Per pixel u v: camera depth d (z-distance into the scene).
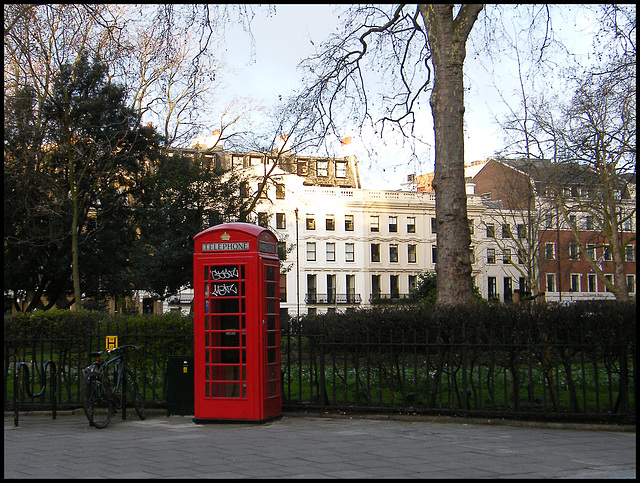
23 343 12.23
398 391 12.23
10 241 32.81
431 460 7.56
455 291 13.56
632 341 9.74
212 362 10.62
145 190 34.53
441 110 14.06
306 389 13.64
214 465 7.32
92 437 9.44
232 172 28.47
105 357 11.04
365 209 71.56
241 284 10.57
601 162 28.19
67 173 30.81
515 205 45.81
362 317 11.08
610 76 22.33
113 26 19.73
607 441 8.83
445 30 14.16
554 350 10.14
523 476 6.76
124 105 32.44
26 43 23.30
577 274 67.81
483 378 12.84
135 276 30.28
